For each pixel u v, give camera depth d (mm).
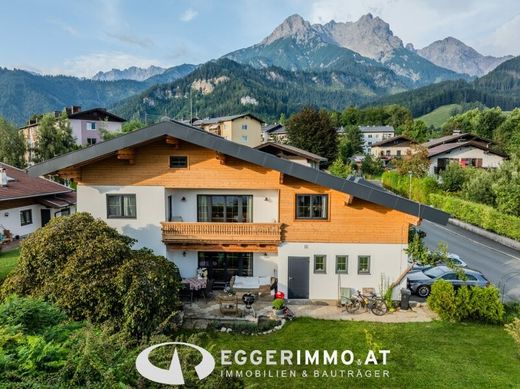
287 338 13352
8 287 11438
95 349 5699
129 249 13023
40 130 51875
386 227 16297
